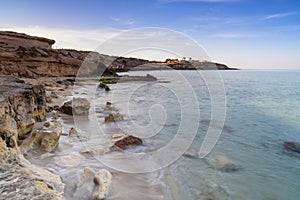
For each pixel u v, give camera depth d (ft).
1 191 6.84
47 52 122.42
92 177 11.87
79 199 10.65
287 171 17.29
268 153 21.31
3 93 19.88
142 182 13.56
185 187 13.66
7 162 8.80
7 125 13.80
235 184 14.69
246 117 38.40
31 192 6.97
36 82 68.03
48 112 31.14
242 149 22.00
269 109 46.50
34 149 16.08
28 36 143.54
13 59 95.71
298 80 122.62
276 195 13.73
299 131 30.01
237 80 115.03
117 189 12.20
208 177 15.35
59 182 9.29
